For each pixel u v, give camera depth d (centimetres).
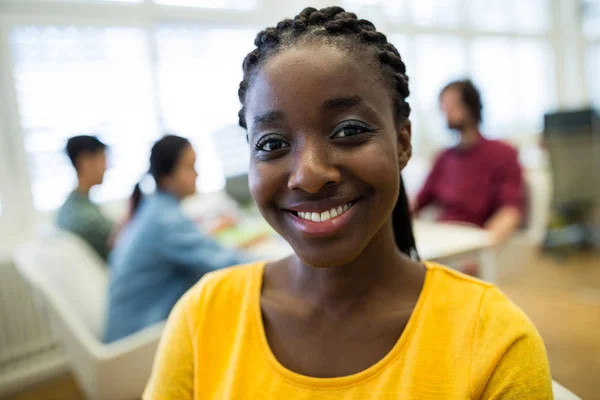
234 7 301
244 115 58
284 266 62
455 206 202
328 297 55
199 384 59
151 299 150
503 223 180
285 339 57
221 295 64
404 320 54
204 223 208
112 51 250
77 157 205
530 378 48
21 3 228
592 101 520
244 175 244
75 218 203
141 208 181
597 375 74
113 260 175
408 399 49
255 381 55
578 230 311
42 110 233
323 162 47
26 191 236
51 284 126
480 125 202
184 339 62
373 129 49
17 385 218
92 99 243
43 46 232
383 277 55
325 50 49
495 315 52
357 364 53
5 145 231
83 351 111
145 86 258
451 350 51
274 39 52
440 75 404
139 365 109
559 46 520
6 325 214
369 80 50
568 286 205
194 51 277
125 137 252
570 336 83
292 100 48
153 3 265
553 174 309
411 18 384
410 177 320
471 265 135
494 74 456
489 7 450
